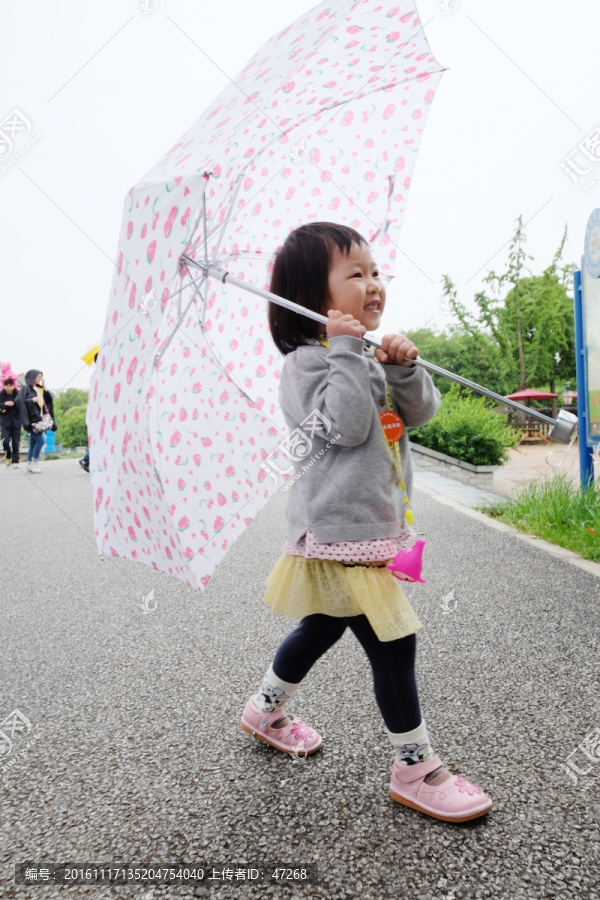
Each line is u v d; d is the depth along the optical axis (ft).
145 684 8.31
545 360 73.20
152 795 5.94
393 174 7.29
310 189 6.97
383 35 6.59
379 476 5.69
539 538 15.52
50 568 14.85
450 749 6.37
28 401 33.78
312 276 6.05
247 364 6.74
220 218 5.84
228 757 6.50
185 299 5.76
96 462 5.42
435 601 10.98
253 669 8.57
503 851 4.96
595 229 15.84
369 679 8.02
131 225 5.04
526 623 9.75
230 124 5.53
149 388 5.25
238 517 5.58
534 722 6.82
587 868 4.74
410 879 4.73
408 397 6.15
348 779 6.01
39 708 7.82
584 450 17.35
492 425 28.40
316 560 5.74
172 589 12.56
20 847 5.33
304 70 6.18
